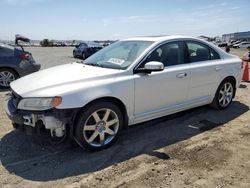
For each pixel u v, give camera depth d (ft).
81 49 73.72
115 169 12.47
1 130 16.69
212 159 13.42
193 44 18.39
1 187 11.12
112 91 13.93
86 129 13.52
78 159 13.34
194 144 15.10
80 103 12.94
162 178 11.75
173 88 16.70
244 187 11.19
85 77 13.93
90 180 11.63
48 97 12.67
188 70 17.37
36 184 11.35
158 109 16.34
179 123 18.17
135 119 15.40
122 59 15.98
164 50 16.60
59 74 14.75
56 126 12.75
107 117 14.19
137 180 11.61
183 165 12.82
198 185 11.28
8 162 13.02
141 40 17.25
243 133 16.66
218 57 19.95
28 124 13.04
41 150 14.21
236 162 13.15
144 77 15.16
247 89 28.58
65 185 11.29
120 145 14.87
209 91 19.25
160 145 14.96
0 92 26.81
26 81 14.74
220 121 18.65
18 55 28.60
